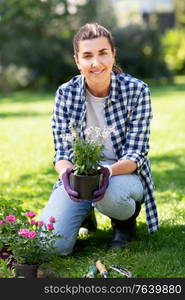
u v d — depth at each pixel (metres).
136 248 3.30
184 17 30.72
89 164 2.95
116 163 3.19
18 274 2.88
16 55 20.56
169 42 27.19
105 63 3.11
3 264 2.89
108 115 3.30
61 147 3.36
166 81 22.14
